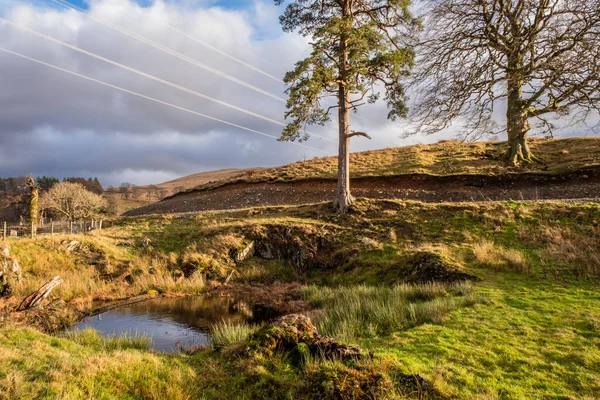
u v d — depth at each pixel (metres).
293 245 20.75
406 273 15.09
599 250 13.38
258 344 6.79
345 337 8.53
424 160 35.06
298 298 15.77
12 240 19.81
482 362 6.51
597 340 7.19
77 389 5.23
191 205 41.22
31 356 6.49
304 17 25.20
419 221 20.34
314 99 22.45
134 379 5.95
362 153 45.81
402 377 5.62
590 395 5.33
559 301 9.78
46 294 13.48
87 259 20.30
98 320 13.20
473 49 12.05
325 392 5.18
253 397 5.61
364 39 21.73
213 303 15.76
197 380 6.23
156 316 13.70
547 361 6.48
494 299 10.34
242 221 24.70
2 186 119.31
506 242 16.31
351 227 21.39
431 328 8.45
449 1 13.03
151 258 21.56
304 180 37.00
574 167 25.30
